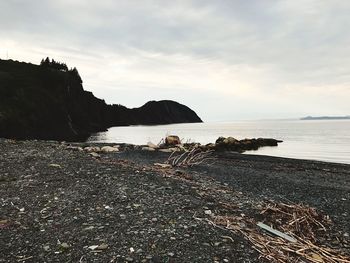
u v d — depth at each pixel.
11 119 84.19
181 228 9.54
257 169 24.58
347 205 14.16
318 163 30.86
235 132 133.88
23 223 9.70
